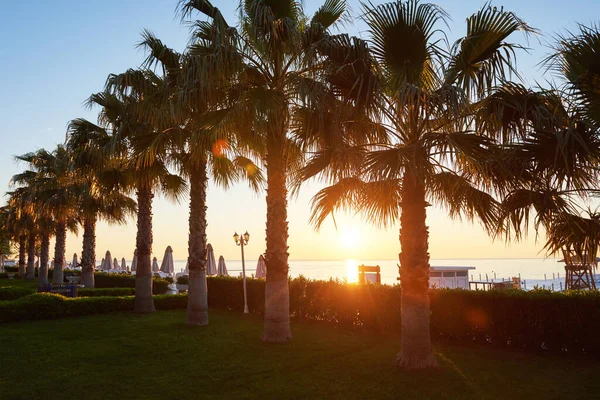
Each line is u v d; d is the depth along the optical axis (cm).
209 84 866
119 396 611
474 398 595
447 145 643
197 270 1185
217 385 659
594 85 545
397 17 651
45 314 1302
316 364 772
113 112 1393
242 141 1027
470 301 980
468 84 651
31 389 636
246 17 948
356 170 716
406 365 730
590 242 608
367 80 679
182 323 1204
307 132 782
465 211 766
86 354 841
